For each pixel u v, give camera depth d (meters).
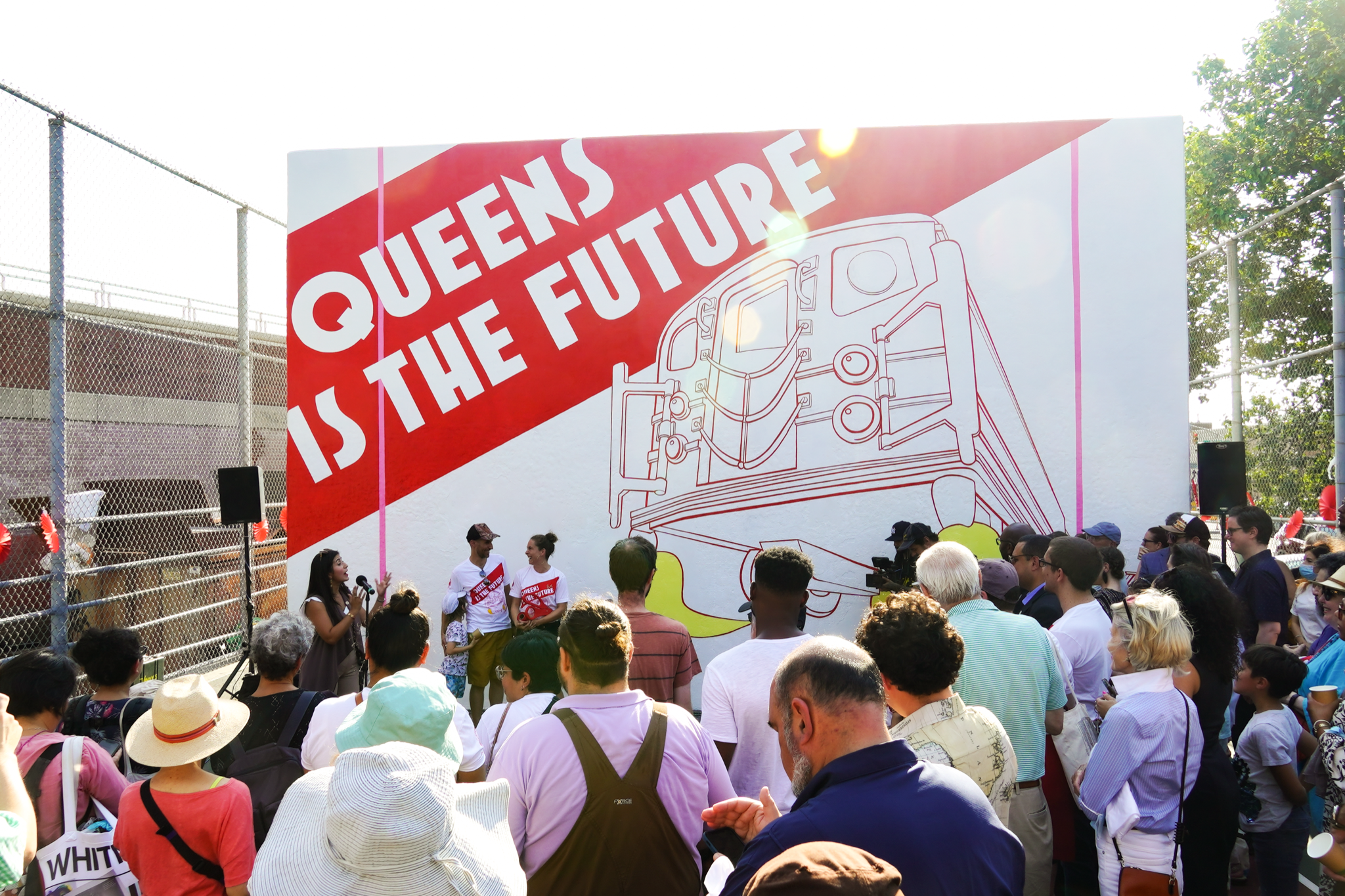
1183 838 2.75
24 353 7.99
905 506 7.01
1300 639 5.27
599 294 7.20
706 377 7.14
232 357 10.43
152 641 7.60
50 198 5.76
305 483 7.20
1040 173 7.01
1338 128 13.97
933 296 7.05
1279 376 8.55
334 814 1.59
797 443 7.07
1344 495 6.88
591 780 2.12
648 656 3.47
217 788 2.32
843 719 1.67
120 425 8.89
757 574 2.90
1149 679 2.75
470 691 6.54
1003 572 3.69
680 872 2.16
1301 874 4.16
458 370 7.22
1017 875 1.60
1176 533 6.31
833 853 1.12
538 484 7.18
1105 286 6.96
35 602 6.82
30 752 2.64
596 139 7.22
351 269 7.25
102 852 2.55
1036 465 6.98
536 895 2.12
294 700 3.08
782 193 7.13
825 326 7.09
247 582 7.07
